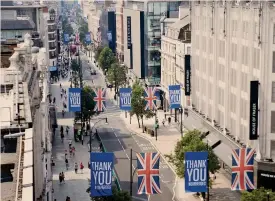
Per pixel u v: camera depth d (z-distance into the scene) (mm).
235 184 58438
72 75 198750
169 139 111312
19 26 134625
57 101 157125
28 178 23953
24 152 27766
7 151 32375
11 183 25594
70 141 110125
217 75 91625
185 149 74750
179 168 75562
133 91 118562
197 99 106125
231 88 84812
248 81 77125
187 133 81875
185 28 126375
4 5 161375
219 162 82625
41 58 88438
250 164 58469
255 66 74812
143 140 111438
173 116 132375
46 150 73625
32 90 51938
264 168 72625
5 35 133750
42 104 70562
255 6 74500
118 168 90625
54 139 111812
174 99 98062
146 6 155250
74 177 85500
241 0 79125
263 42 71875
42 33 163000
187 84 109688
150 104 103938
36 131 49344
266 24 71438
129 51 190250
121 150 103125
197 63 105312
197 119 103750
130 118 127688
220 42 89625
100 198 58906
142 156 53812
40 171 51844
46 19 184000
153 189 54344
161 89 144625
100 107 95812
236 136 82188
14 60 48500
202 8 99938
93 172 51062
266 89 72625
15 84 44500
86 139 112250
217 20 90688
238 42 80688
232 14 83312
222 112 89625
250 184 58781
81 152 101500
